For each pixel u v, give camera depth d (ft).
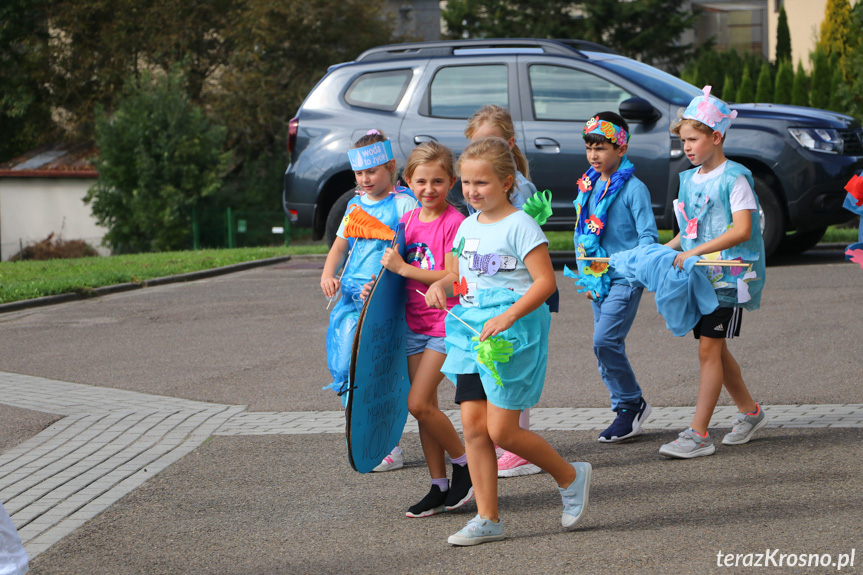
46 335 32.96
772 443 17.76
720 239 16.88
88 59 115.03
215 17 113.91
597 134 18.33
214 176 99.04
